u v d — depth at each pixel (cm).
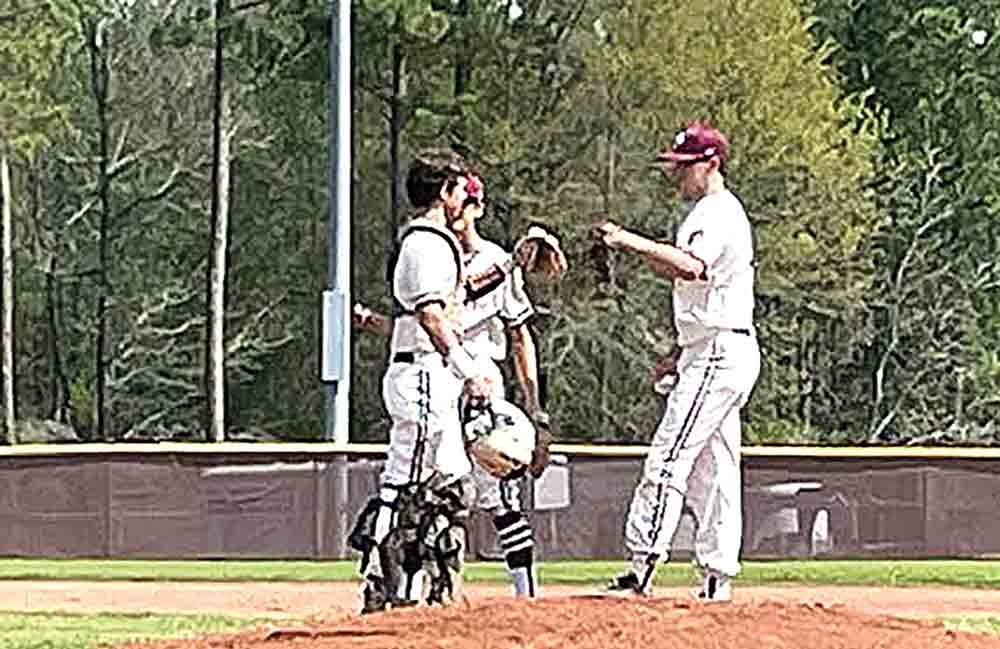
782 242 11331
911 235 12644
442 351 2320
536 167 11412
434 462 2356
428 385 2352
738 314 2455
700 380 2450
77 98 13138
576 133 11394
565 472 5103
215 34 11356
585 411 11619
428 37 10738
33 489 5112
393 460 2381
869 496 5266
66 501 5119
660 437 2466
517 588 2467
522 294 2486
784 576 4794
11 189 12950
